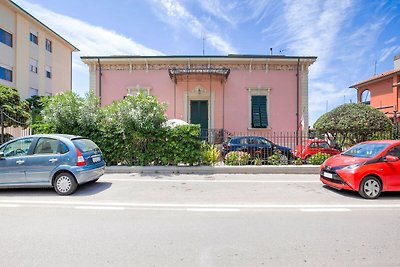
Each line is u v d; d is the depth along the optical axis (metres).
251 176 9.62
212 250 3.61
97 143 11.00
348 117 11.28
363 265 3.21
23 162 6.80
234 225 4.59
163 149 10.80
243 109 17.55
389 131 11.44
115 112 10.90
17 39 23.23
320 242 3.88
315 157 11.27
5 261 3.30
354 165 6.66
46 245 3.76
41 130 11.05
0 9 21.50
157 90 17.47
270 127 17.34
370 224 4.66
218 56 17.05
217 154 11.23
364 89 25.78
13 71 23.02
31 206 5.73
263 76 17.58
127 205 5.84
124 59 17.09
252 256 3.44
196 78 17.17
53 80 29.03
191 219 4.91
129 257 3.41
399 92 20.95
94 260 3.32
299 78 17.58
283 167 10.27
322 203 6.07
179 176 9.55
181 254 3.49
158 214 5.21
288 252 3.55
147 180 8.78
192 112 17.61
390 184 6.48
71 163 6.75
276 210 5.51
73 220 4.82
